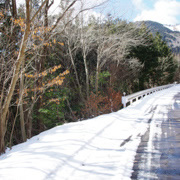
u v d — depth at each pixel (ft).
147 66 112.47
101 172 11.18
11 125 42.91
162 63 142.41
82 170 11.48
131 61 85.05
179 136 18.21
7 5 35.96
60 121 54.75
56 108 51.24
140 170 11.48
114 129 21.36
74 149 14.92
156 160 12.91
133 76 101.35
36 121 49.75
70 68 69.97
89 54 75.05
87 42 59.77
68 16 43.16
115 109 66.74
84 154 14.06
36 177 10.46
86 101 60.95
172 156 13.52
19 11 39.60
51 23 41.75
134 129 21.30
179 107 37.04
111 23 57.82
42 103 47.75
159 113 31.14
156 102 46.01
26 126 44.52
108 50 59.52
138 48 96.68
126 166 11.98
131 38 60.18
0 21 28.55
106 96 64.69
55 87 50.62
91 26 56.65
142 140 17.31
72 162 12.66
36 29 26.23
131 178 10.53
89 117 59.67
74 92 64.49
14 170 11.38
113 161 12.76
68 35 55.31
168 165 12.11
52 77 49.55
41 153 14.21
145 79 121.80
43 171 11.16
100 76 68.08
